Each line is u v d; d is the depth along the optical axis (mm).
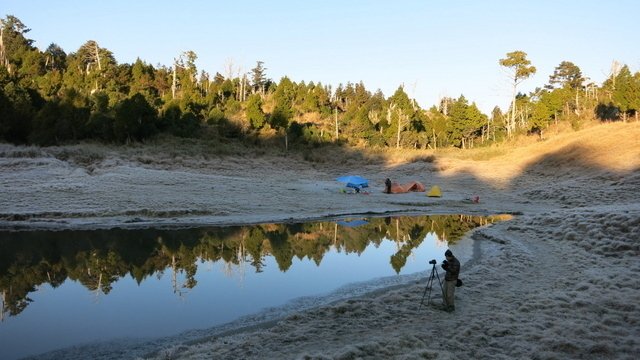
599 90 94688
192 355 9812
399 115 78812
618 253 17578
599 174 41688
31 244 23203
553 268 16281
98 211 30359
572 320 10742
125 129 53719
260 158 59156
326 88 119875
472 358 9031
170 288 15953
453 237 25297
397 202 39812
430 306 12445
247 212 33062
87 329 11930
